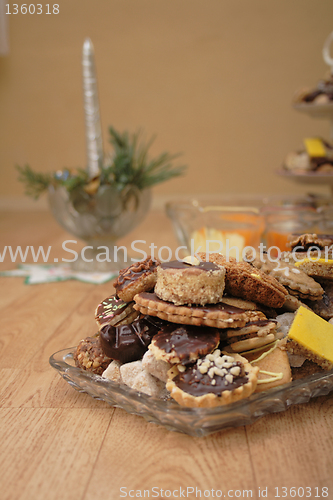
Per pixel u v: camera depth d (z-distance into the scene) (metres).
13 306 0.58
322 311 0.36
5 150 1.63
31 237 1.12
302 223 0.48
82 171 0.70
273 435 0.29
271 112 1.55
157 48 1.56
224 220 0.52
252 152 1.58
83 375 0.32
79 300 0.60
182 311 0.29
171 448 0.28
